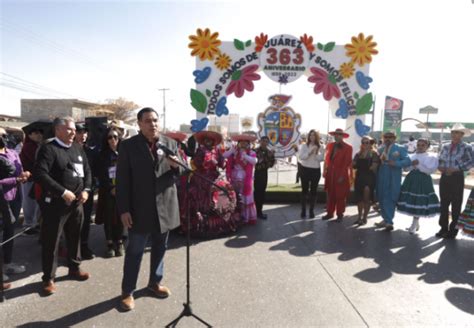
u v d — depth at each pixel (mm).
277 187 8539
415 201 5258
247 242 4762
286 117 7523
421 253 4430
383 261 4117
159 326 2668
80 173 3365
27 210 4941
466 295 3264
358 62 7207
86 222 4039
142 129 2908
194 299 3105
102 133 4578
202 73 6988
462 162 4980
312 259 4145
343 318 2816
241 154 5602
